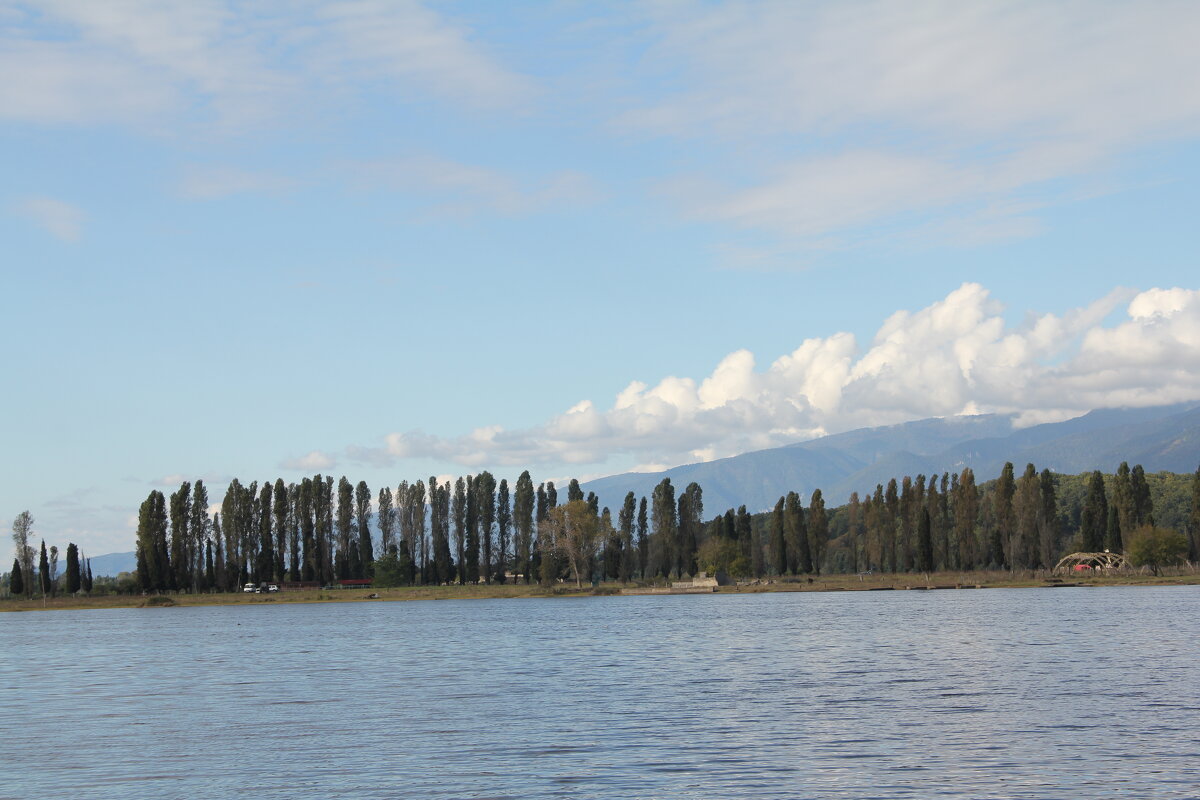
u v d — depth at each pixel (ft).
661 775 125.90
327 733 159.84
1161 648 260.21
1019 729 151.43
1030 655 249.55
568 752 140.26
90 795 123.24
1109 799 113.29
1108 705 171.94
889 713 167.02
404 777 127.54
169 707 194.70
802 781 122.01
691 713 170.50
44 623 543.80
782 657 258.78
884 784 120.26
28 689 230.48
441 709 181.98
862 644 288.30
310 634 396.37
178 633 424.05
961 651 262.67
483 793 118.83
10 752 150.71
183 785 126.82
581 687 207.72
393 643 339.77
